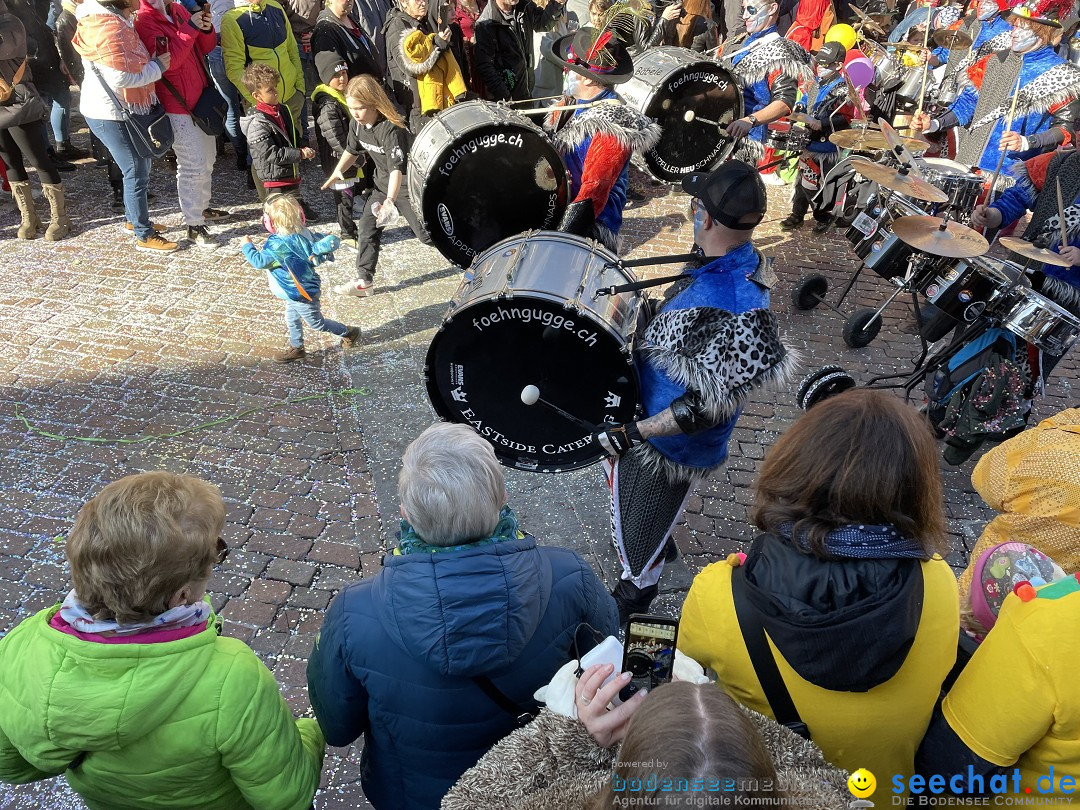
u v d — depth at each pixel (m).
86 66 5.40
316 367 4.95
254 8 6.47
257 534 3.73
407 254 6.36
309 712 2.98
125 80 5.38
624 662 1.44
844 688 1.41
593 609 1.78
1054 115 5.84
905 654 1.40
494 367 2.94
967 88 6.68
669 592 3.63
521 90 7.42
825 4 8.01
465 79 7.30
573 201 3.98
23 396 4.49
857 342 5.53
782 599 1.42
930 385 4.46
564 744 1.36
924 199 4.36
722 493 4.22
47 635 1.51
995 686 1.45
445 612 1.52
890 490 1.44
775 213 7.57
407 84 6.48
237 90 7.06
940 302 4.24
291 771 1.66
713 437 2.96
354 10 7.45
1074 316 3.97
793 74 6.32
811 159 6.77
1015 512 2.28
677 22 7.75
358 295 5.78
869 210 4.84
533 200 4.34
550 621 1.68
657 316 2.82
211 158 6.12
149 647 1.48
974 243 3.94
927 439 1.49
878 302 6.21
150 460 4.11
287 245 4.57
